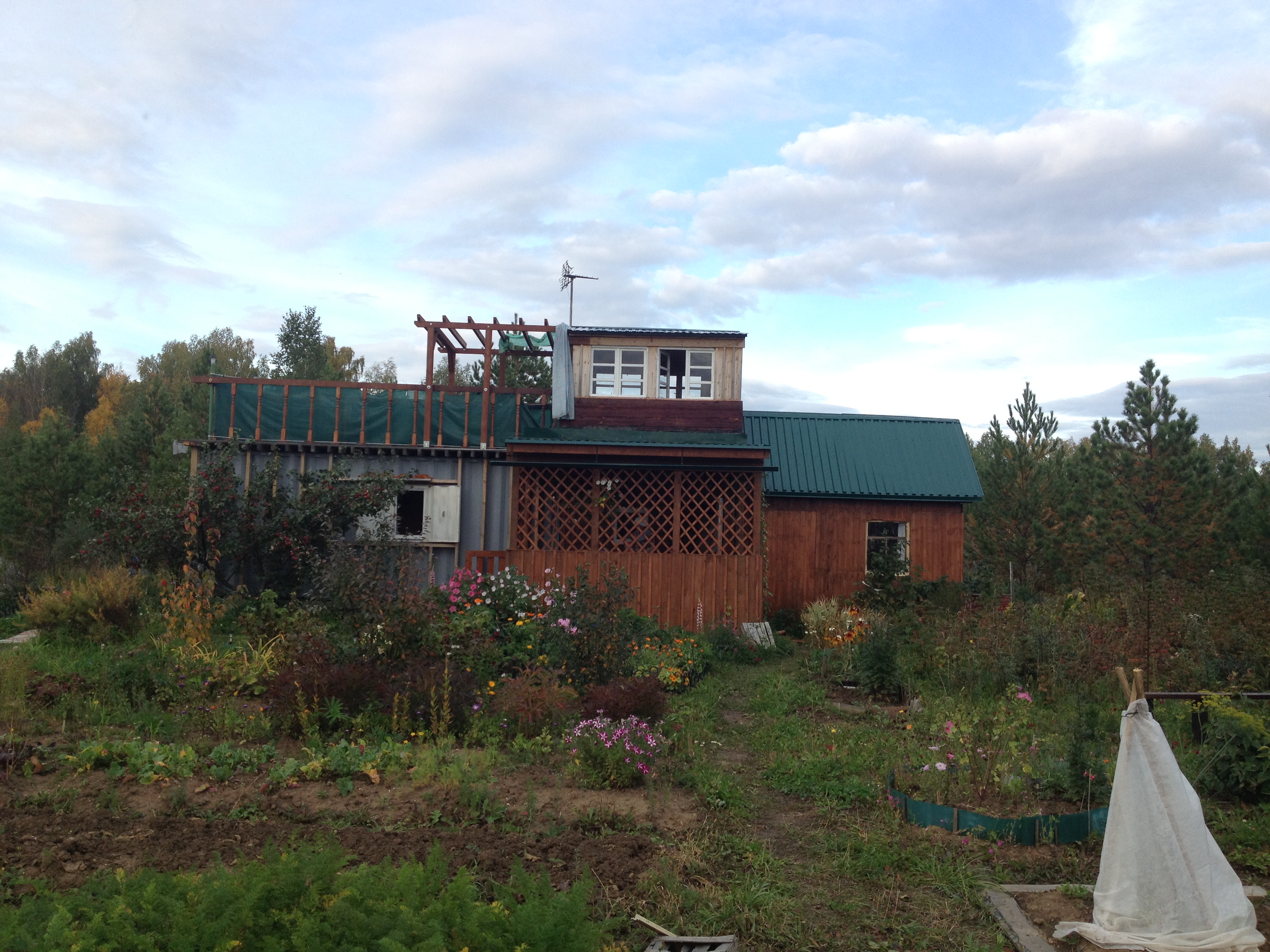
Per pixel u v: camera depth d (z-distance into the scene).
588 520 15.12
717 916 4.65
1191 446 18.86
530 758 7.33
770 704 10.18
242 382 16.48
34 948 3.03
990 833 5.75
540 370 28.14
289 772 6.52
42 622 11.82
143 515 14.12
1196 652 10.10
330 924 3.21
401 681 8.23
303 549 14.38
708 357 18.12
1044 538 20.81
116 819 5.57
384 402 16.78
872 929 4.65
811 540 19.34
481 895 4.52
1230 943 4.20
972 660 10.84
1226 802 6.64
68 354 62.09
